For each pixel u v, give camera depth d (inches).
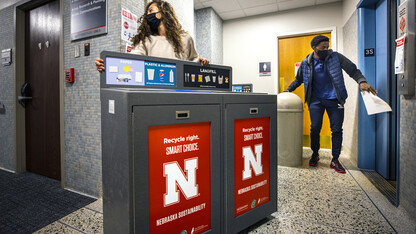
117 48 68.3
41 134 97.5
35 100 99.7
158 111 36.8
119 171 36.6
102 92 41.6
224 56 172.1
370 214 57.9
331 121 97.0
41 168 98.3
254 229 52.1
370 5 92.8
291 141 102.9
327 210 60.6
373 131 94.9
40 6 96.0
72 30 78.1
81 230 53.4
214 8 151.8
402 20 56.1
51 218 59.6
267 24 159.2
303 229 51.7
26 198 73.1
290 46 155.8
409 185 55.7
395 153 83.1
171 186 39.1
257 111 52.4
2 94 109.2
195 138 42.1
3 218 59.9
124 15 68.9
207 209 44.3
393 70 83.4
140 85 48.6
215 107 44.4
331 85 94.2
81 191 78.0
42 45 95.7
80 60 76.5
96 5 71.7
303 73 100.8
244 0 140.5
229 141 46.9
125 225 35.6
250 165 51.4
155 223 37.4
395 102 83.3
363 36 94.3
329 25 143.1
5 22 107.1
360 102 97.4
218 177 45.6
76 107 78.1
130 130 34.1
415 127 52.7
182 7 103.8
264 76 160.9
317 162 108.3
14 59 102.0
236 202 48.6
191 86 55.3
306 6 148.3
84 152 76.6
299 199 67.9
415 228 50.7
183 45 66.3
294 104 102.0
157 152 37.3
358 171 95.2
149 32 62.5
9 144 106.5
